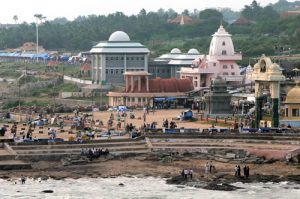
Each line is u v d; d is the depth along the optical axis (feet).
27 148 571.69
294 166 536.01
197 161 556.92
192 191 459.32
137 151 584.40
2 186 471.62
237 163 548.72
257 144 600.80
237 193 453.58
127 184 481.05
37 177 501.15
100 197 443.32
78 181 490.49
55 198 439.22
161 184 481.46
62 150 571.28
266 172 516.73
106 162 555.69
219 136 625.00
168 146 599.57
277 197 443.32
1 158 543.80
